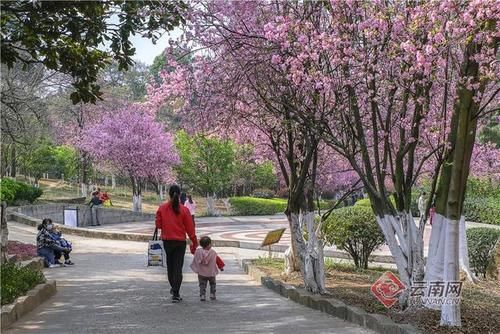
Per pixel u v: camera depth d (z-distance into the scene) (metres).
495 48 6.13
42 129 28.78
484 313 7.30
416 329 6.00
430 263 6.83
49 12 8.54
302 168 9.19
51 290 9.23
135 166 33.56
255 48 7.55
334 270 12.18
